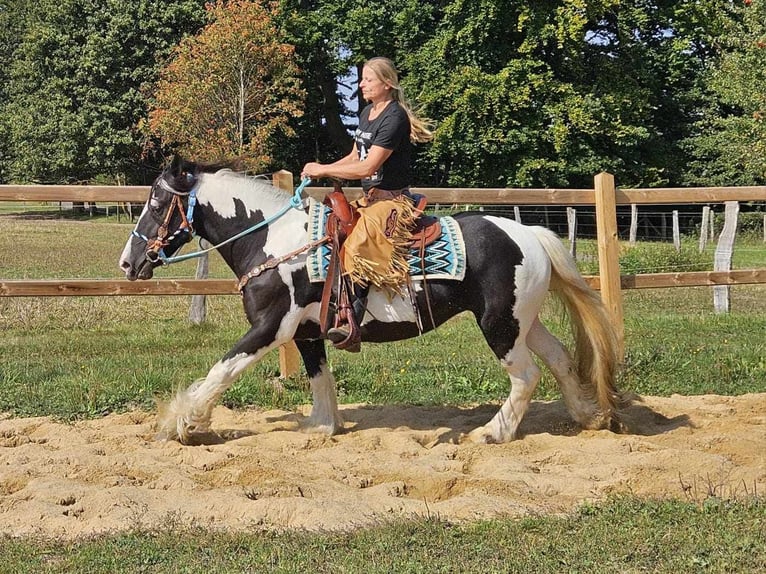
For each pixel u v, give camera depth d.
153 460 5.99
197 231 6.54
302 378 8.33
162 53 40.69
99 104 41.66
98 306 13.77
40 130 42.41
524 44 30.86
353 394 8.30
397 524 4.70
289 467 5.88
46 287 7.84
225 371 6.38
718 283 8.74
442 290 6.30
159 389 8.25
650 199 8.48
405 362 9.45
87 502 5.06
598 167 31.72
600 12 30.48
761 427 6.93
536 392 8.26
